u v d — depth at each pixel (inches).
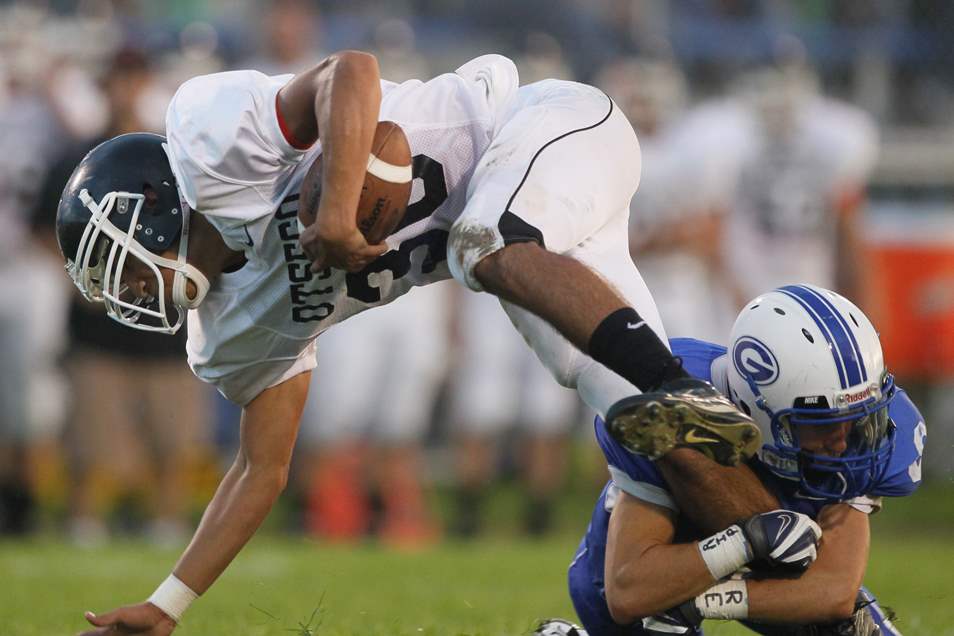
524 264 436.5
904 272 1376.7
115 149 457.4
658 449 412.2
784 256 1213.1
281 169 445.1
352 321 1157.1
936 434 1379.2
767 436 468.1
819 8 1657.2
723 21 1635.1
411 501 1204.5
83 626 619.5
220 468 1284.4
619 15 1578.5
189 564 490.6
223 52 1493.6
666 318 1200.8
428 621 620.7
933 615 665.0
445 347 1235.2
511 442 1402.6
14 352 1159.6
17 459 1165.7
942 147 1441.9
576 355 453.1
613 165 474.3
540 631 538.6
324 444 1169.4
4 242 1158.3
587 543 514.6
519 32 1595.7
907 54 1646.2
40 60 1193.4
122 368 1098.1
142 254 453.1
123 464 1112.8
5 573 871.1
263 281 462.6
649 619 470.6
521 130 466.3
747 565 464.8
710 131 1201.4
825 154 1205.7
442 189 470.9
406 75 1316.4
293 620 623.5
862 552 466.3
